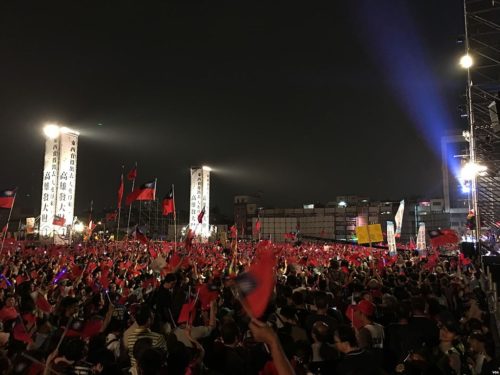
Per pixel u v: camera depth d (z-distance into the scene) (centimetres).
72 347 545
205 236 7769
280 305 852
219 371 560
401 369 612
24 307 873
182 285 1030
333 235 9962
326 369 614
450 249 4206
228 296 983
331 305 916
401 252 3462
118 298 1073
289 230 10188
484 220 2522
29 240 4931
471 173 2372
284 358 287
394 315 805
